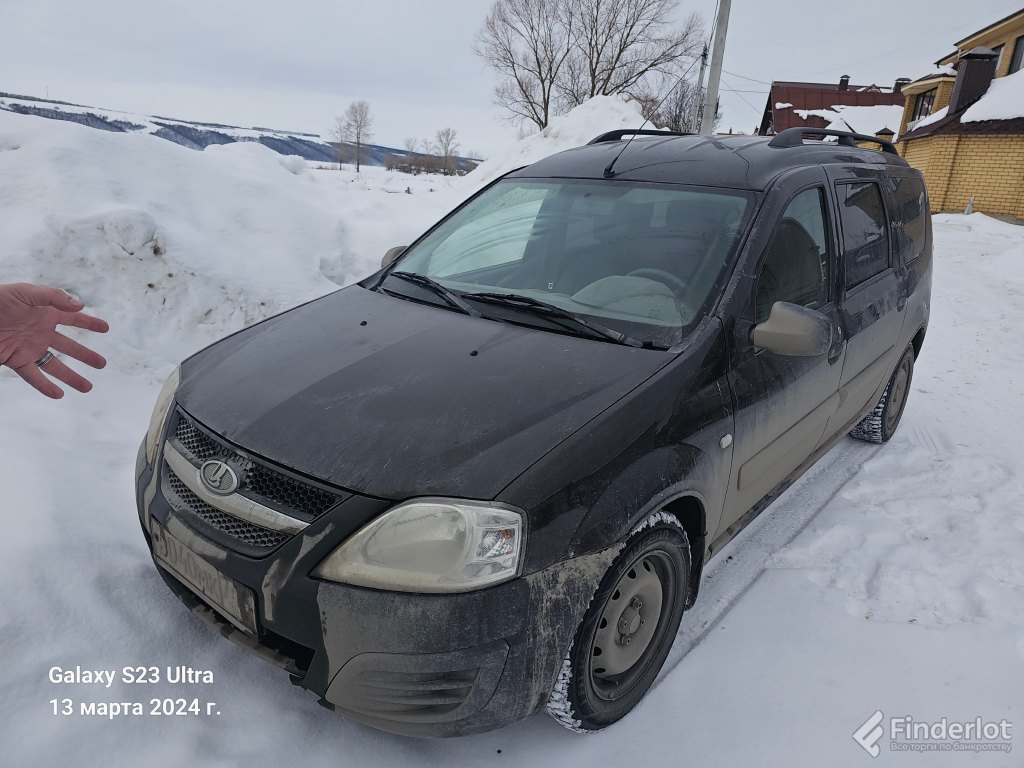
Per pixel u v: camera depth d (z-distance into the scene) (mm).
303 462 1856
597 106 14531
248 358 2414
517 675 1789
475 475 1782
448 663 1716
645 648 2221
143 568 2555
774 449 2742
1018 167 20938
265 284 4992
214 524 1941
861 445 4332
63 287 4332
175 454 2109
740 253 2562
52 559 2418
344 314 2734
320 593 1739
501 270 2908
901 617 2709
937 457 4168
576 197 3082
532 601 1759
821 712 2246
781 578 2938
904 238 3980
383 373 2188
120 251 4543
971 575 2969
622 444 1970
